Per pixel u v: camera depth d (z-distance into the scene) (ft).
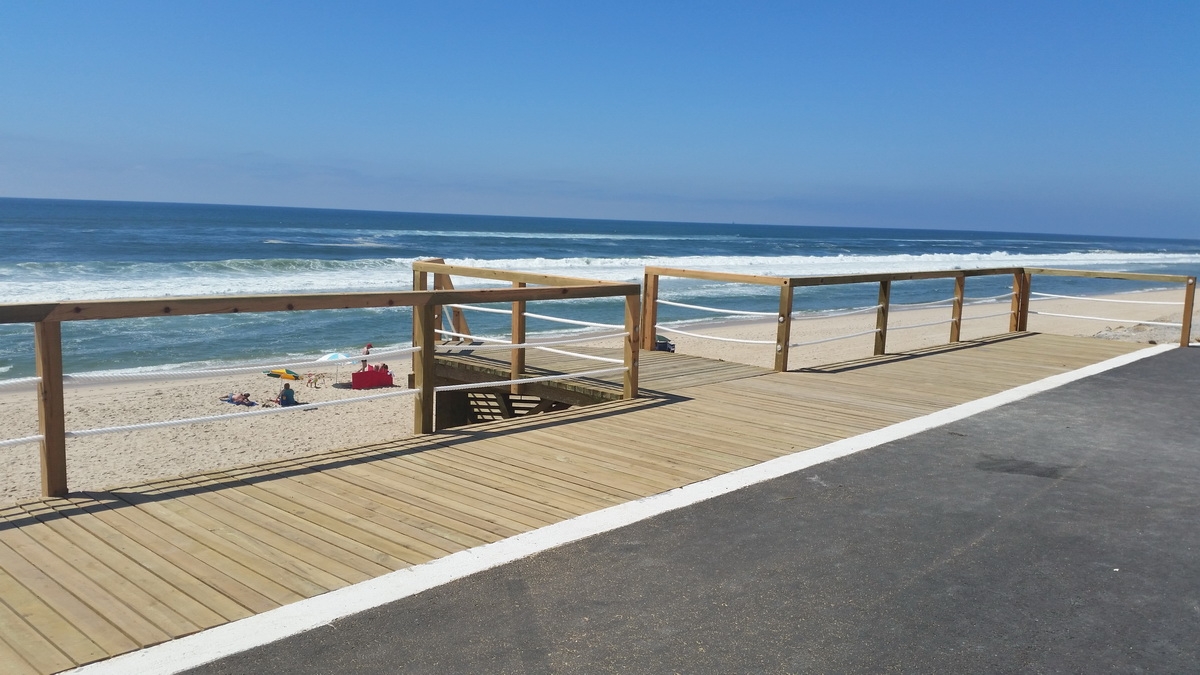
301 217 438.81
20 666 8.23
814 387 24.47
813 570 11.31
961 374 27.30
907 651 9.18
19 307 11.97
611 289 20.99
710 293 106.42
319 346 59.31
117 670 8.23
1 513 12.34
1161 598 10.68
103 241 170.09
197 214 416.67
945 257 217.15
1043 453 17.62
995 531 12.96
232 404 41.42
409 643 9.00
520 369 25.36
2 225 224.74
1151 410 22.12
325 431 36.60
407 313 77.36
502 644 9.06
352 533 12.03
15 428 36.63
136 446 33.63
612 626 9.55
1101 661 9.05
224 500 13.23
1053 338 37.11
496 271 24.32
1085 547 12.38
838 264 173.88
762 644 9.25
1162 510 14.10
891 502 14.21
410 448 16.63
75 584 10.09
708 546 12.05
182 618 9.34
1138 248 413.39
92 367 50.11
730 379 25.40
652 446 17.38
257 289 86.79
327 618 9.47
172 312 13.12
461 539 11.98
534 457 16.29
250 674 8.27
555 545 11.87
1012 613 10.16
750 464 16.28
